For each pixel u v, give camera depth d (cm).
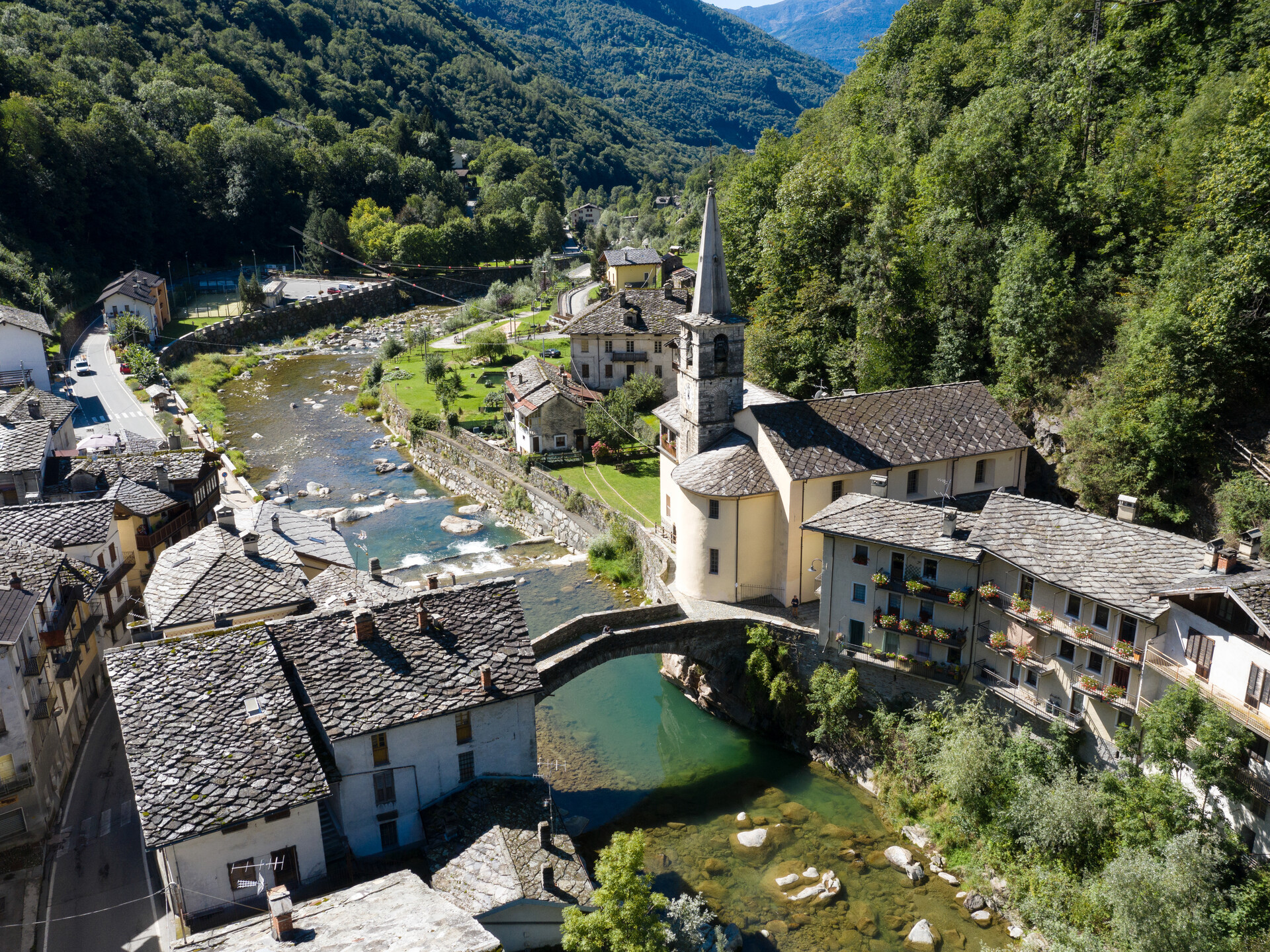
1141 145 5525
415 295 18600
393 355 12525
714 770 4291
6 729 3406
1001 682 3712
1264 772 2784
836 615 4206
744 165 9181
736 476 4859
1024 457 5250
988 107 6328
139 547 5253
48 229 14600
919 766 3841
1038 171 5928
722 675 4725
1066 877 3161
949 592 3812
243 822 2797
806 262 7456
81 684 4397
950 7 9231
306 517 5412
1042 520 3688
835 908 3350
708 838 3775
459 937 2170
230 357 13250
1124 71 6247
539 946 2966
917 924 3216
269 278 18075
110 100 18562
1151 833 2975
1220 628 2917
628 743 4531
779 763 4331
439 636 3538
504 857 3044
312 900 2503
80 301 14188
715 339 5075
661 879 3512
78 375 10769
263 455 9156
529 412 7869
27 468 5616
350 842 3216
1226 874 2812
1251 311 4200
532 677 3478
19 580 3706
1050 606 3484
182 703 3081
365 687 3275
